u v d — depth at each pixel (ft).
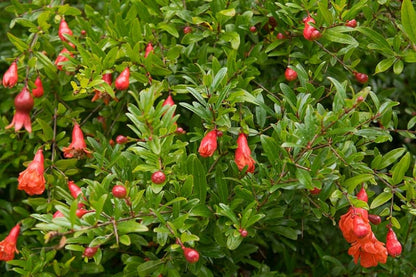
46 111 3.56
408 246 3.48
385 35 3.53
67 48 3.43
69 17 3.84
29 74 3.56
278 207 3.22
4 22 4.23
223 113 3.05
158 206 2.99
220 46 3.54
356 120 3.04
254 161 3.14
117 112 3.64
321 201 3.16
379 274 3.52
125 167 3.17
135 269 3.32
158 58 3.30
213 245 3.24
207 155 3.05
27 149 3.67
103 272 3.78
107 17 3.69
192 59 3.51
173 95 3.42
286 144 2.88
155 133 2.97
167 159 2.98
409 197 3.05
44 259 3.33
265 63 3.53
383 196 3.06
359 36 3.47
